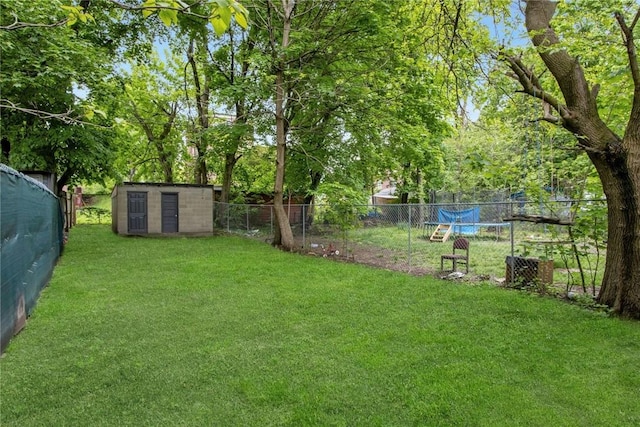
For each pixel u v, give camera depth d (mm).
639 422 2711
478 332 4531
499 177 7184
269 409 2881
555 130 7023
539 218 6531
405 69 11570
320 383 3262
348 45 11586
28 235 5199
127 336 4398
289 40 11469
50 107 10312
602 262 8984
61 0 8766
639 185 5051
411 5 6812
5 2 7406
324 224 14297
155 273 7961
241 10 1721
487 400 2980
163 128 19406
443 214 17312
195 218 16547
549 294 6328
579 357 3801
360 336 4406
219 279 7457
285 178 17875
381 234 16344
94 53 10523
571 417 2766
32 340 4242
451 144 22469
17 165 10195
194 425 2678
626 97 6824
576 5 4996
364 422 2705
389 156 14000
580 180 7855
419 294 6379
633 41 5043
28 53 9070
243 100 14188
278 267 8781
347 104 11594
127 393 3119
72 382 3287
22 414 2814
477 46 5809
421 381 3287
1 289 3881
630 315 4992
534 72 6465
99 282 7117
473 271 8898
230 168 19266
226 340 4285
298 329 4660
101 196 31219
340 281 7430
